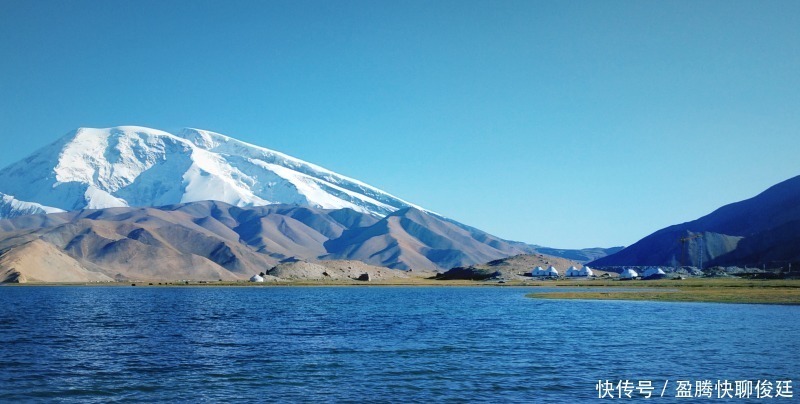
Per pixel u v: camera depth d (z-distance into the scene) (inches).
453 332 3216.0
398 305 5669.3
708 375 1978.3
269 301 6569.9
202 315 4574.3
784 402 1654.8
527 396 1711.4
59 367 2158.0
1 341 2901.1
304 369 2103.8
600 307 4972.9
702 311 4421.8
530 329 3334.2
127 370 2098.9
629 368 2100.1
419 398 1690.5
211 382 1894.7
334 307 5467.5
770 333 3038.9
